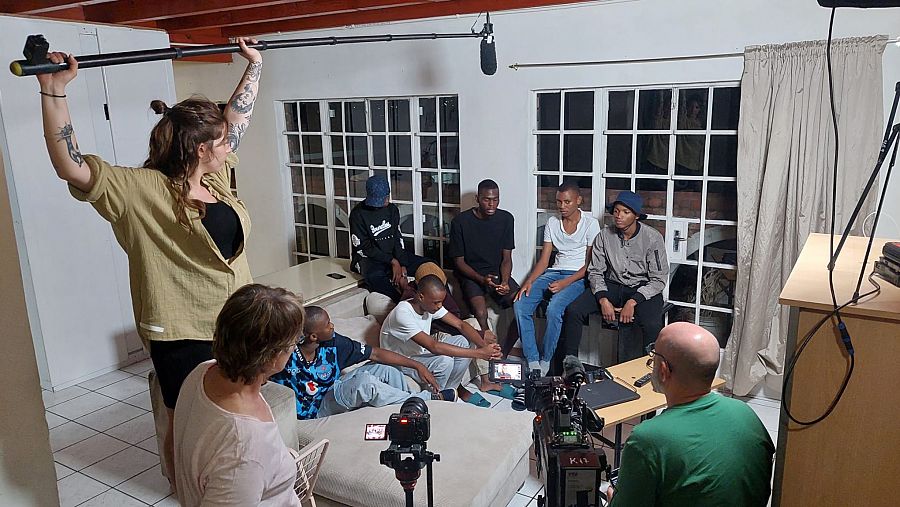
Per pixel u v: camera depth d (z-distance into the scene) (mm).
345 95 5180
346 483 2514
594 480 1871
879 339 1379
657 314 3943
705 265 4117
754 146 3645
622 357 4078
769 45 3520
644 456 1648
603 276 4211
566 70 4238
